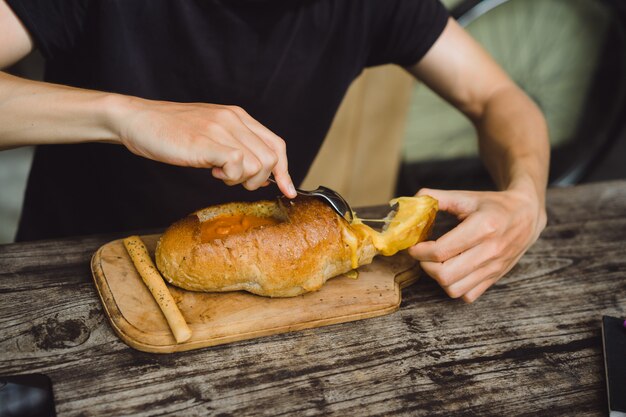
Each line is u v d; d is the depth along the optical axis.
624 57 2.41
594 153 2.48
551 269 1.00
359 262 0.90
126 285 0.85
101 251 0.90
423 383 0.80
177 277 0.85
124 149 1.10
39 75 1.98
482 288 0.91
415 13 1.17
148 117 0.81
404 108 1.91
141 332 0.79
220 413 0.74
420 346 0.84
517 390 0.80
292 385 0.78
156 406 0.74
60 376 0.76
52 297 0.85
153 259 0.90
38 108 0.83
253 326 0.82
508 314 0.91
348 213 0.92
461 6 2.10
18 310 0.83
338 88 1.19
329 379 0.79
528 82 2.55
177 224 0.87
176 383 0.77
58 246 0.93
